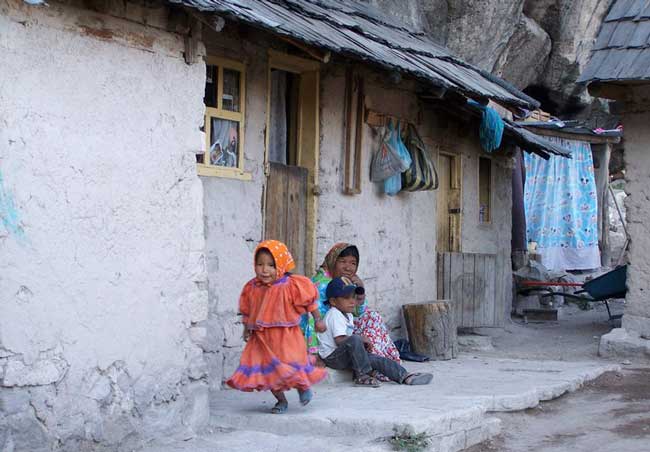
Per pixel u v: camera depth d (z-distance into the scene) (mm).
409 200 10898
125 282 5637
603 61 10492
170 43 6004
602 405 7840
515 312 15195
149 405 5777
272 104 8891
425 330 9953
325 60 7863
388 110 10164
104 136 5516
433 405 6730
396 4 15289
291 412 6508
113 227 5562
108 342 5504
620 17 10922
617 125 24375
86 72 5402
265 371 6348
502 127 11570
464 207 12562
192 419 6090
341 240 9438
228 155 7930
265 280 6387
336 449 5715
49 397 5137
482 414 6766
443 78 9078
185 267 6082
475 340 11555
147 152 5820
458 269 11773
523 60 19453
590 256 19578
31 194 5066
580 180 19625
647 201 10539
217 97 7789
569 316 15352
